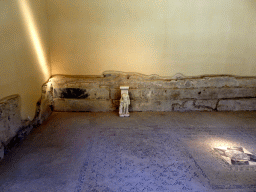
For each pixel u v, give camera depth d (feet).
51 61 15.79
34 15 12.92
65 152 10.16
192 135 12.23
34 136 11.79
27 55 12.06
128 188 7.69
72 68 16.01
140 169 8.86
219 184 7.97
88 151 10.28
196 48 16.16
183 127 13.43
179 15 15.48
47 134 12.10
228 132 12.72
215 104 16.74
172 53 16.15
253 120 14.79
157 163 9.32
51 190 7.52
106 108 16.46
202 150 10.51
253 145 11.12
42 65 14.21
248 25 15.88
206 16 15.60
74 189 7.60
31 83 12.56
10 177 8.17
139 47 15.90
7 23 9.96
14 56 10.62
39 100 13.70
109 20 15.31
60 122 14.01
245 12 15.61
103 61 16.01
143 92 16.31
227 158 9.80
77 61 15.90
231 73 16.72
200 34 15.92
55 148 10.51
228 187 7.80
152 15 15.39
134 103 16.44
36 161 9.30
